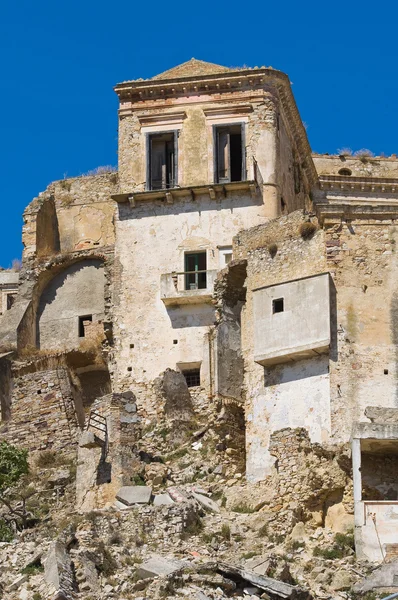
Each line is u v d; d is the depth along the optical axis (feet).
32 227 295.89
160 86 279.28
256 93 277.03
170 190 271.49
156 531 205.67
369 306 223.92
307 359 224.94
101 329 283.79
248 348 233.96
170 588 187.42
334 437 217.77
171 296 264.31
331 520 211.82
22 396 257.55
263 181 272.10
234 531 208.44
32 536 206.69
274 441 219.00
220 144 276.82
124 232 272.51
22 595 186.29
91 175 304.71
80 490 226.38
